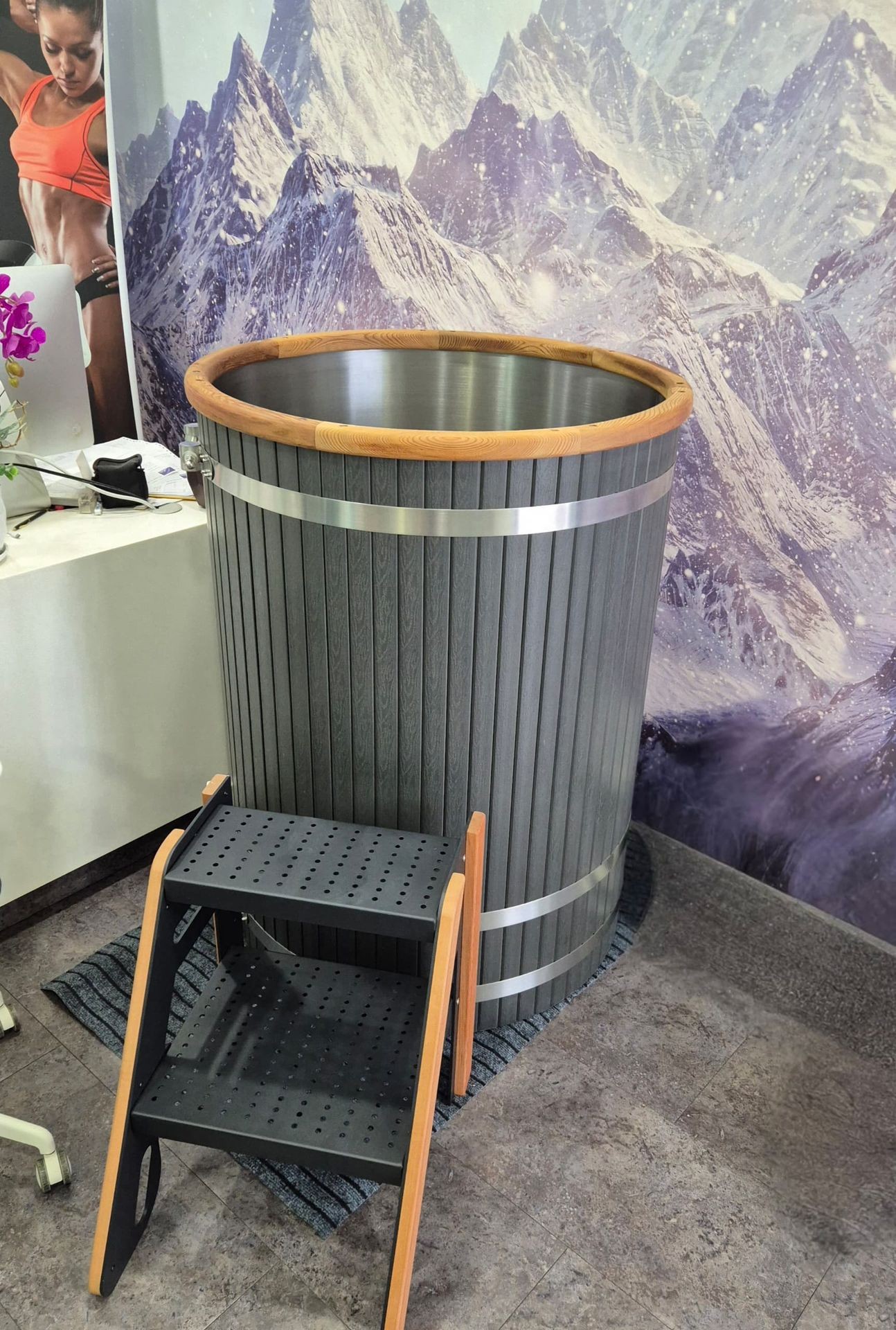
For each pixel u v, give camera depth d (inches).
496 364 80.7
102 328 125.2
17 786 78.2
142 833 88.2
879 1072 71.9
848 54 67.5
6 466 77.5
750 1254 59.3
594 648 63.6
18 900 83.5
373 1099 56.3
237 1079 57.2
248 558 63.4
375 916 53.1
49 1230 59.6
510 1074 70.4
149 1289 56.6
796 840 86.7
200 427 64.9
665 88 76.0
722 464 82.0
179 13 103.9
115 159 117.9
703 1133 66.6
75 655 78.5
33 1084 68.5
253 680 67.8
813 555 79.3
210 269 114.5
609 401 75.7
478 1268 57.9
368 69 91.7
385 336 80.4
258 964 66.1
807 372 75.6
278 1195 61.7
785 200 73.0
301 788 68.5
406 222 94.8
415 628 59.9
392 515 56.7
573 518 58.1
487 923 69.3
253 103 101.8
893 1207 62.4
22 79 109.9
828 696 81.6
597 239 83.5
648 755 94.0
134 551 79.4
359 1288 56.9
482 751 63.4
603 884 75.3
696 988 78.4
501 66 83.5
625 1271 58.1
